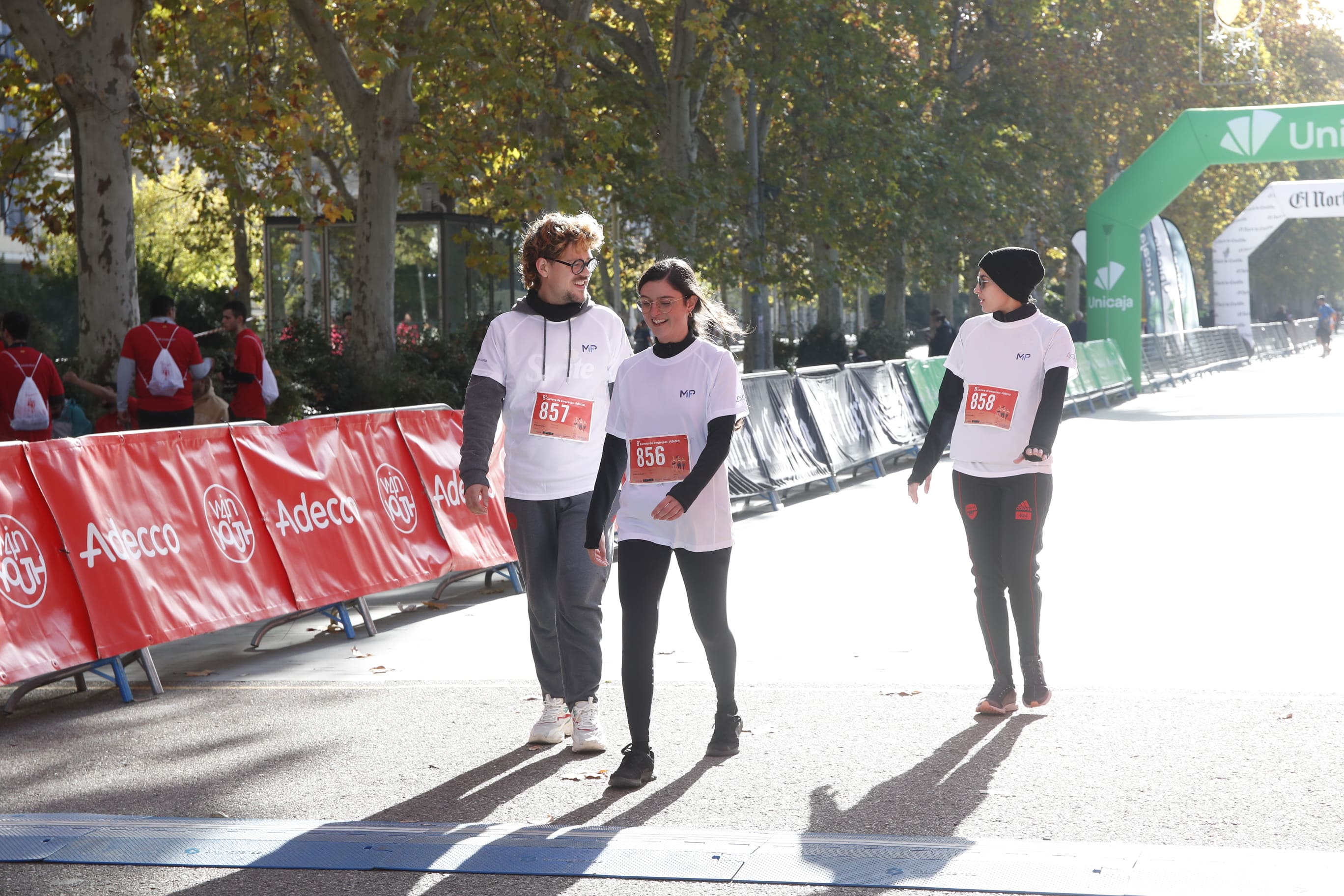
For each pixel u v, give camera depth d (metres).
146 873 4.02
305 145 16.58
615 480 4.98
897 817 4.32
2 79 18.06
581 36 19.31
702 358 4.90
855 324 65.94
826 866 3.88
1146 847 3.93
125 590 6.43
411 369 20.03
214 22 19.62
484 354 5.30
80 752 5.47
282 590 7.38
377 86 21.59
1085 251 30.36
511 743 5.41
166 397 11.95
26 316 10.59
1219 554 9.36
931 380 19.00
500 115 19.22
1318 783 4.52
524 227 19.47
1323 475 13.94
